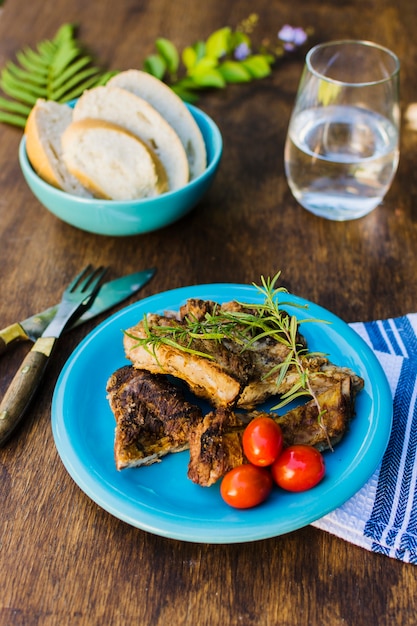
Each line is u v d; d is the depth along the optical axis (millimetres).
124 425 544
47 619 486
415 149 837
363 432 548
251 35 988
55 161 706
